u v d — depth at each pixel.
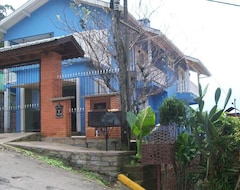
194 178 7.61
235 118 7.79
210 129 7.06
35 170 7.48
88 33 14.05
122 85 9.87
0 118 15.70
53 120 11.08
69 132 10.91
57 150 8.84
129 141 9.23
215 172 7.25
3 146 9.11
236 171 7.16
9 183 6.28
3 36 20.03
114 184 7.91
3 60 12.48
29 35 19.08
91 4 15.99
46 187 6.41
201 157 7.63
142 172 8.13
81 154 8.49
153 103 18.20
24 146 9.31
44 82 11.50
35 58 11.91
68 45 11.50
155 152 7.36
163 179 7.87
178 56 16.95
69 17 17.27
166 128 8.10
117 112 9.17
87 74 13.10
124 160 8.43
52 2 18.45
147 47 14.95
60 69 11.81
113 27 11.19
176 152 7.58
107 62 13.12
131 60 13.84
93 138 10.11
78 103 13.75
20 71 15.95
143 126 8.30
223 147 7.15
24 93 16.83
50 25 18.52
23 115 15.63
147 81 13.94
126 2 10.68
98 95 10.33
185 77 21.59
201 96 7.25
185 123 8.19
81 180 7.46
